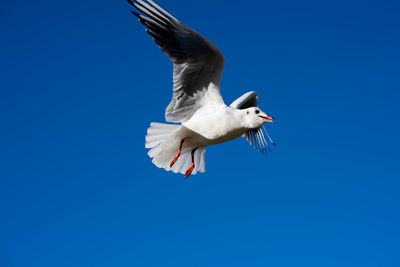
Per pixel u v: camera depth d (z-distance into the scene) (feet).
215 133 19.21
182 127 19.77
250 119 19.27
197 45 17.56
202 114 19.15
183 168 21.63
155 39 17.10
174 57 17.81
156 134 20.61
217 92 19.04
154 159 20.98
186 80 18.57
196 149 20.98
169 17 16.93
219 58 17.92
